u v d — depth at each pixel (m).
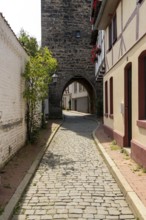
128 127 9.41
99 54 17.41
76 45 25.80
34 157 8.69
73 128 18.41
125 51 9.24
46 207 4.84
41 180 6.48
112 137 11.93
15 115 8.98
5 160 7.59
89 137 14.13
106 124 14.48
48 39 25.44
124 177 6.10
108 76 13.19
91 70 26.08
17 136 9.34
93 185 6.07
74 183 6.22
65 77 25.70
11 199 4.97
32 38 19.31
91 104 31.16
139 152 7.15
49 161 8.55
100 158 8.95
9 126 8.09
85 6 25.83
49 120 24.14
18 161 8.09
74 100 45.22
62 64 25.62
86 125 20.47
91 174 6.98
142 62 7.45
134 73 7.91
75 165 7.99
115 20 11.51
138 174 6.32
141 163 6.97
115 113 11.31
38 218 4.39
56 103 25.52
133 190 5.23
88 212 4.61
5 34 7.53
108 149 9.70
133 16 8.10
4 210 4.47
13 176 6.50
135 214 4.45
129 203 4.89
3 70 7.45
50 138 12.95
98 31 17.86
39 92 10.98
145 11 6.81
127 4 8.93
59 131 16.72
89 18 25.92
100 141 11.72
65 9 25.58
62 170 7.41
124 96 9.41
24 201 5.12
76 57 25.83
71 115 32.59
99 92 26.38
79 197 5.32
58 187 5.95
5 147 7.59
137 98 7.61
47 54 11.24
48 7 25.34
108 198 5.26
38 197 5.33
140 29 7.30
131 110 9.05
